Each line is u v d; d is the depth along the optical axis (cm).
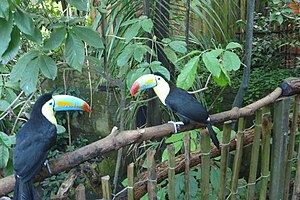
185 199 163
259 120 175
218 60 174
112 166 379
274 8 344
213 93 313
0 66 172
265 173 188
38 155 118
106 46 214
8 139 156
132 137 137
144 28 184
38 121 125
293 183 222
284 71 350
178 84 173
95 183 313
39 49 155
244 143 181
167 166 160
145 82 167
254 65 368
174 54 196
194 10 228
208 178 163
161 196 167
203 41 254
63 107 131
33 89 150
